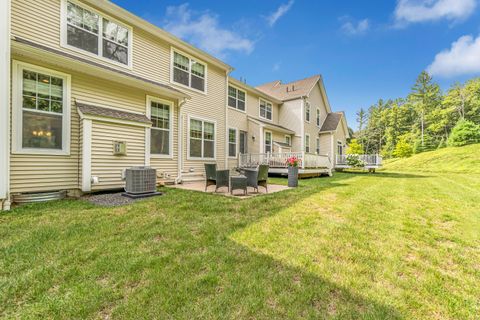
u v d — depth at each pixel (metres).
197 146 9.41
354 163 17.22
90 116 5.41
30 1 5.26
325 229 3.31
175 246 2.63
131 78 6.25
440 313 1.65
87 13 6.26
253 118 13.26
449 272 2.21
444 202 5.30
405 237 3.06
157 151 7.60
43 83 5.10
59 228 3.10
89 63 5.48
